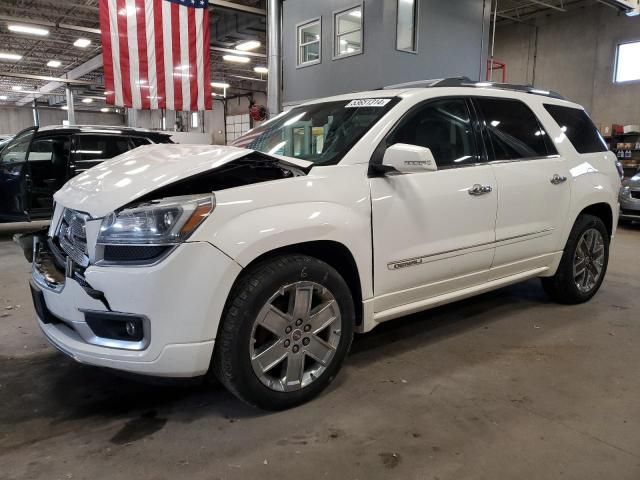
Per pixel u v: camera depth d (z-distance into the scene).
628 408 2.33
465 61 12.54
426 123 2.81
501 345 3.09
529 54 17.48
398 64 11.14
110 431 2.15
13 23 15.83
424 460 1.94
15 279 4.84
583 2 15.80
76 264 2.13
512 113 3.32
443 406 2.35
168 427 2.18
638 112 14.87
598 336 3.24
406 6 11.14
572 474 1.86
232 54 18.45
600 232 3.88
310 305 2.28
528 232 3.26
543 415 2.27
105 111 35.88
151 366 1.96
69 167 6.95
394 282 2.60
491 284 3.18
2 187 6.98
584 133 3.86
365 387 2.54
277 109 9.91
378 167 2.52
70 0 15.00
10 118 33.66
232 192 2.08
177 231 1.93
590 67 15.90
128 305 1.93
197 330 1.97
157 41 7.84
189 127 26.59
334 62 12.02
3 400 2.44
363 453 1.98
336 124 2.83
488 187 2.96
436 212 2.71
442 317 3.62
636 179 8.77
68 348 2.11
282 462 1.93
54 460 1.95
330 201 2.31
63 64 23.69
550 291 3.86
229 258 1.99
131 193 2.04
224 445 2.04
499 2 15.68
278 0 9.66
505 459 1.94
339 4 11.70
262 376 2.18
